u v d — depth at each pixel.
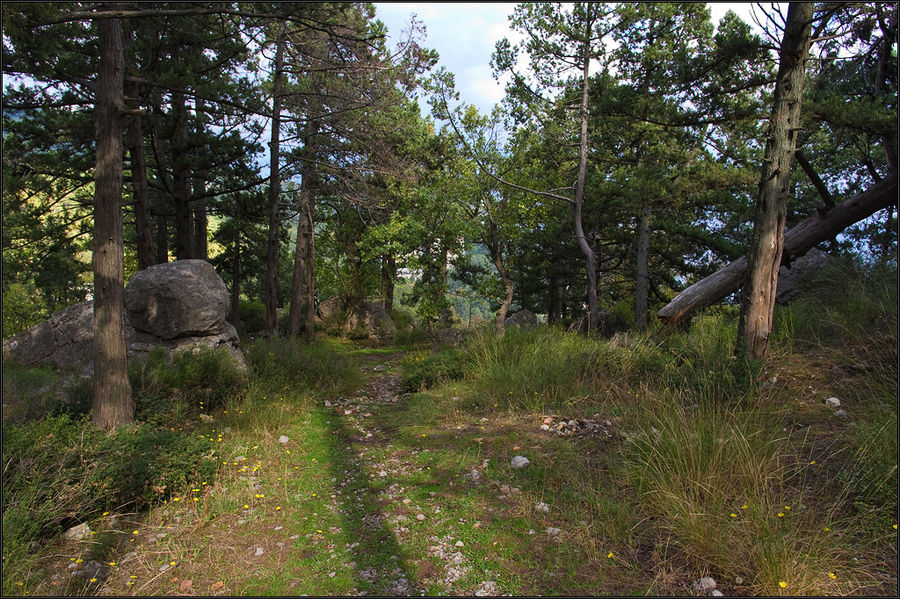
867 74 8.39
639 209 12.59
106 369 5.15
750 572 2.89
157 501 4.17
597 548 3.33
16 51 8.24
